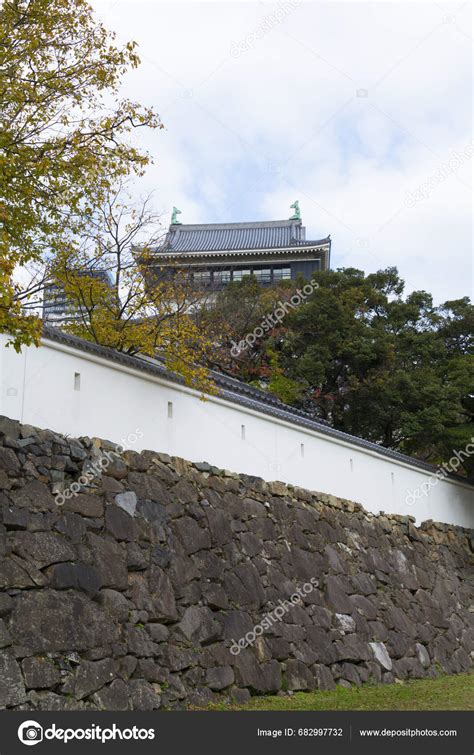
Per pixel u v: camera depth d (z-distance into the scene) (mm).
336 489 19016
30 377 11602
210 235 47250
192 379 14797
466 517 25906
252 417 16594
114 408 13133
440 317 33938
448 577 22078
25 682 9180
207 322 29625
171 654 11445
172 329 15055
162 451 13984
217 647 12430
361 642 16297
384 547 19531
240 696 12297
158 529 12336
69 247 13062
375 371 31562
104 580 10867
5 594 9469
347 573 17234
